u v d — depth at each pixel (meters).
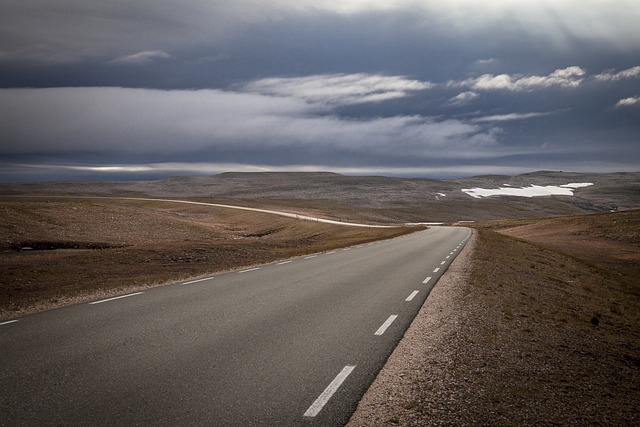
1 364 6.16
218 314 9.47
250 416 4.61
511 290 14.18
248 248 31.78
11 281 16.11
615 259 38.41
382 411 4.82
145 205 137.00
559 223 71.81
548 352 7.57
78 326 8.38
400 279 15.08
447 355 6.84
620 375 6.89
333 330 8.18
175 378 5.64
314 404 4.93
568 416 4.98
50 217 53.12
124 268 20.58
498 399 5.27
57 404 4.84
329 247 31.11
